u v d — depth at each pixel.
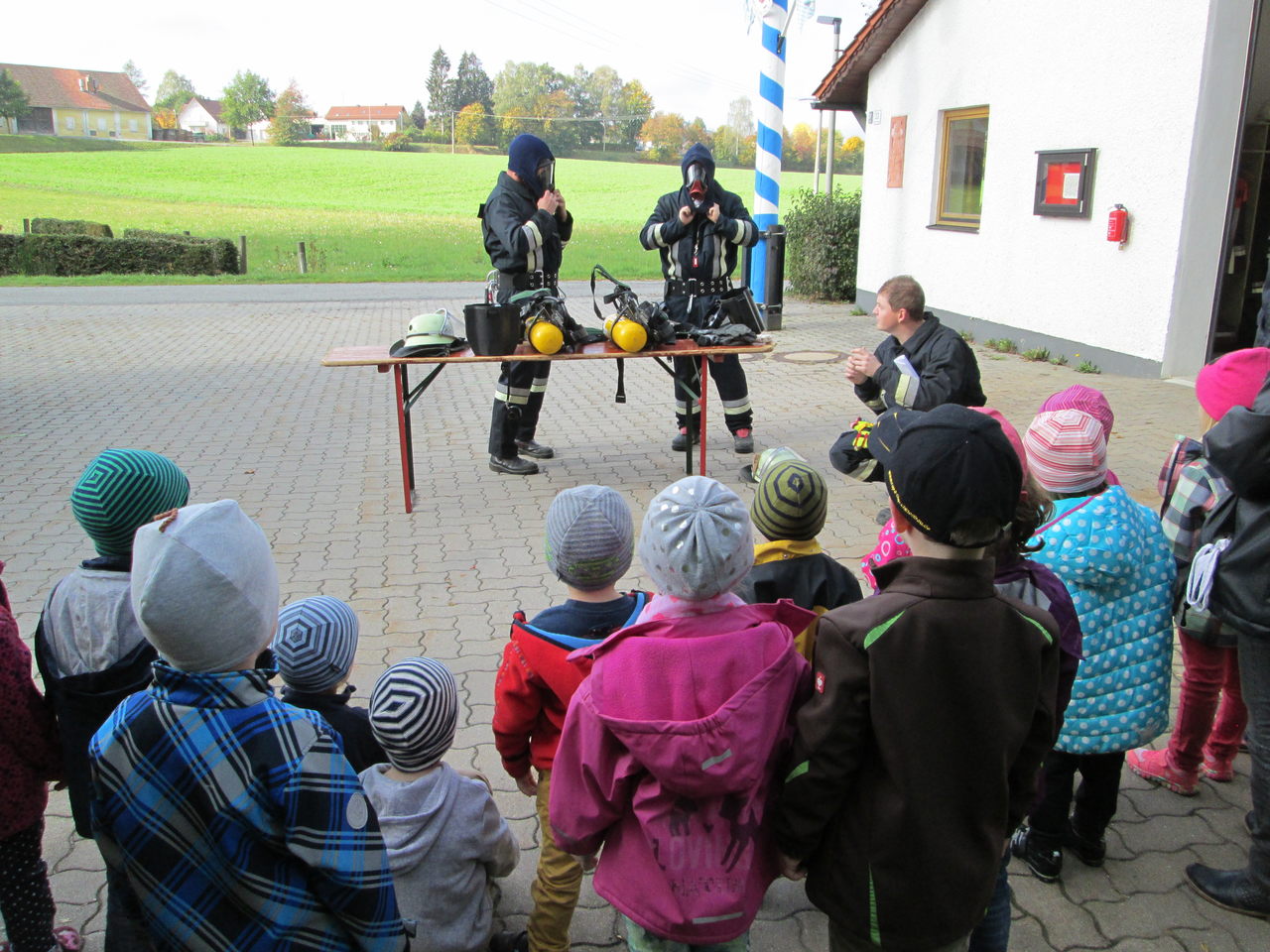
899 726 1.58
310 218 35.16
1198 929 2.45
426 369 10.39
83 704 2.04
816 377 9.50
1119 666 2.38
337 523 5.45
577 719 1.72
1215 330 9.29
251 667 1.56
